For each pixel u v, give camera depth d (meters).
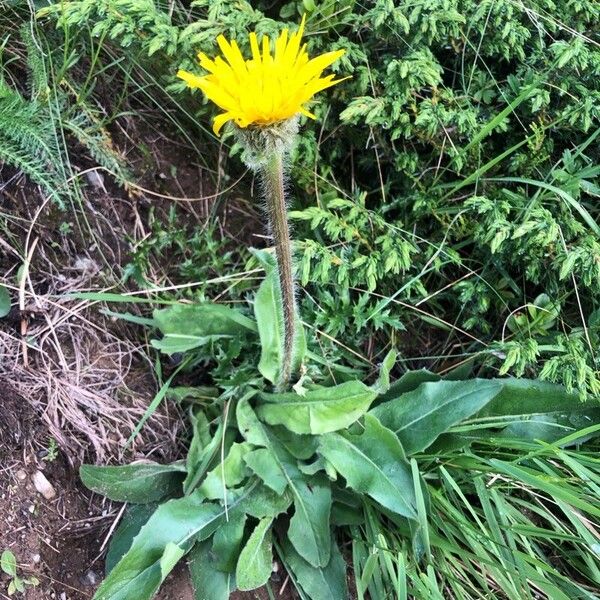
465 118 0.44
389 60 0.45
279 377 0.43
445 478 0.42
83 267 0.45
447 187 0.46
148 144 0.48
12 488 0.39
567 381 0.43
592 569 0.40
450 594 0.41
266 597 0.42
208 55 0.44
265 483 0.41
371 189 0.50
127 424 0.43
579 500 0.37
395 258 0.45
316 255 0.45
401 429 0.42
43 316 0.43
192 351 0.45
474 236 0.46
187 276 0.47
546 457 0.43
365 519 0.43
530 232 0.43
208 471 0.42
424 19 0.44
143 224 0.47
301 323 0.42
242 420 0.42
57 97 0.44
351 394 0.41
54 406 0.41
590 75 0.45
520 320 0.46
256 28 0.44
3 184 0.43
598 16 0.46
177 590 0.41
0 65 0.43
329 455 0.41
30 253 0.43
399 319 0.48
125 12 0.43
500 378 0.46
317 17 0.45
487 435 0.44
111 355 0.44
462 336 0.48
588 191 0.44
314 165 0.47
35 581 0.39
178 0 0.47
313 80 0.29
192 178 0.49
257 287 0.48
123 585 0.37
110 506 0.42
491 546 0.40
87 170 0.44
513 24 0.44
